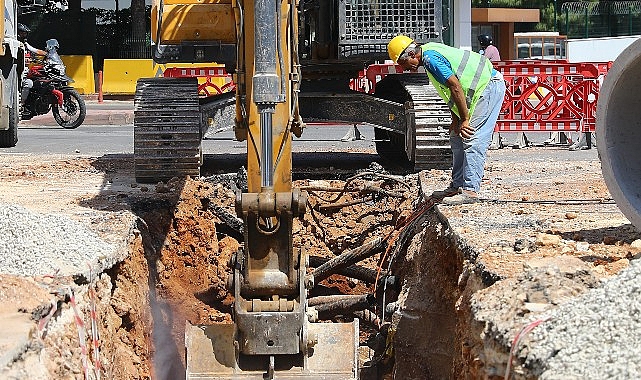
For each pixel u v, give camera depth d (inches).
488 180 502.3
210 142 770.2
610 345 187.5
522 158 642.8
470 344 252.5
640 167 297.0
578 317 201.0
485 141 398.0
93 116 1085.8
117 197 438.0
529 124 731.4
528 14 1722.4
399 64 397.1
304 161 593.9
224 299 428.5
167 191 463.2
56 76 921.5
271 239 289.3
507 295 231.0
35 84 906.7
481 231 322.7
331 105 532.7
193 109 494.3
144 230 393.4
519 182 490.6
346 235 484.1
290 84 301.9
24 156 652.1
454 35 1278.3
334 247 484.1
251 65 293.3
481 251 284.2
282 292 290.7
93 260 292.8
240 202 281.0
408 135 517.3
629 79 288.4
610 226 329.4
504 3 1959.9
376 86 619.2
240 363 295.0
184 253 430.9
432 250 371.2
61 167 580.7
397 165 565.9
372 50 505.0
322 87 546.0
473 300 240.8
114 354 300.2
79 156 653.9
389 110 528.1
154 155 485.7
